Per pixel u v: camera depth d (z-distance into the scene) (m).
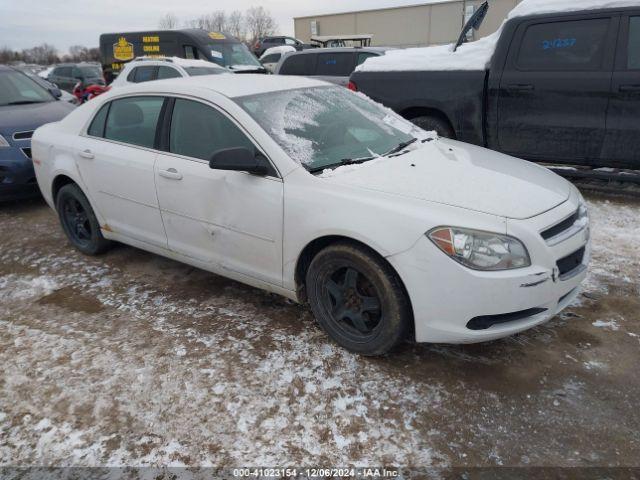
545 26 5.22
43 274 4.34
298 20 35.94
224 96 3.39
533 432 2.43
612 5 4.89
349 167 3.06
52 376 2.96
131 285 4.05
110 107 4.12
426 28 31.20
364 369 2.91
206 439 2.47
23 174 5.82
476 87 5.61
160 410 2.66
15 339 3.36
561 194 2.97
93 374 2.96
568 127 5.22
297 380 2.84
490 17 28.52
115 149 3.95
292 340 3.20
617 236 4.46
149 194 3.72
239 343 3.19
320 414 2.59
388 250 2.63
